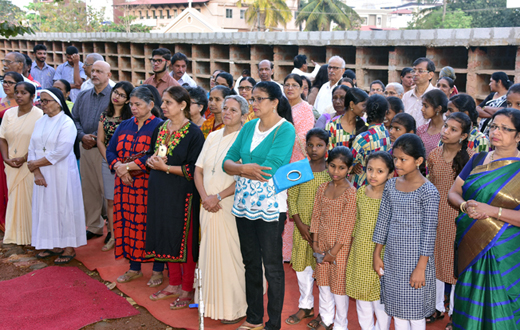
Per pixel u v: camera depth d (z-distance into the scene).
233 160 3.48
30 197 5.26
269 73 6.46
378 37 7.99
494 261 2.88
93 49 15.92
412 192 3.08
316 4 49.97
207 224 3.67
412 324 3.13
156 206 3.89
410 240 3.05
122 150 4.39
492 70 6.76
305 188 3.71
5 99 5.84
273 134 3.32
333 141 4.32
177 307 3.98
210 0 52.03
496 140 2.90
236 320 3.77
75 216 4.94
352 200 3.34
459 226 3.06
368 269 3.27
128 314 3.91
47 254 5.08
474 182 2.99
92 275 4.69
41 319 3.77
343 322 3.48
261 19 47.12
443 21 41.31
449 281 3.59
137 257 4.30
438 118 4.21
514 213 2.83
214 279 3.68
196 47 12.02
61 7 48.12
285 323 3.76
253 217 3.29
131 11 57.34
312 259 3.77
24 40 19.02
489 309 2.90
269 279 3.39
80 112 5.47
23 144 5.16
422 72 5.43
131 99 4.25
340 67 6.18
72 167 4.93
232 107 3.61
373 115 3.99
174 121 3.97
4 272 4.73
